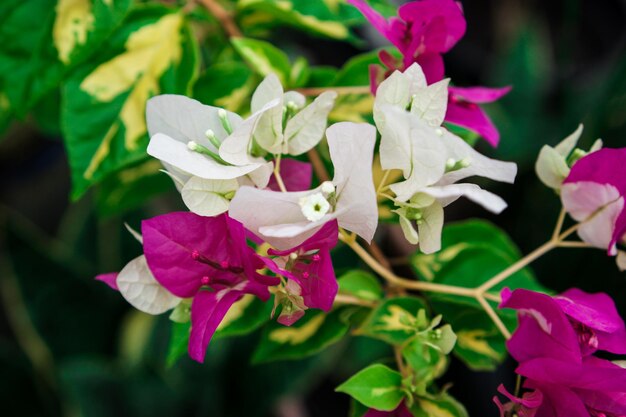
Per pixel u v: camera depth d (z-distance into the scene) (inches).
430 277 15.3
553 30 32.0
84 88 14.5
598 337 12.9
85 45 14.5
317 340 14.5
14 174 29.6
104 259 22.8
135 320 22.8
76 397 21.4
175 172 12.5
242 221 11.9
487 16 31.7
